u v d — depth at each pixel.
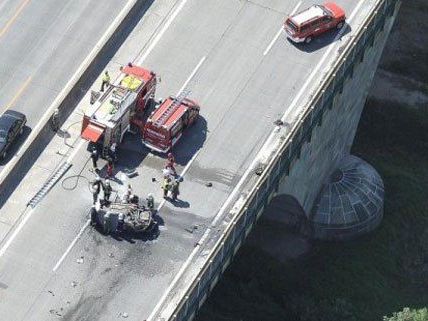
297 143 127.00
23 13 139.75
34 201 121.62
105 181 119.50
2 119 126.38
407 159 164.75
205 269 113.56
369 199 149.12
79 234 118.69
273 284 142.62
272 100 130.88
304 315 138.75
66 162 125.25
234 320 137.50
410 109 171.00
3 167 125.06
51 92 132.75
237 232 119.44
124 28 137.50
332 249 148.00
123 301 113.88
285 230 148.00
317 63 134.12
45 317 112.56
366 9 139.00
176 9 139.50
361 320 141.12
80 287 114.75
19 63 135.00
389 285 146.88
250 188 123.38
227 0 140.25
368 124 167.75
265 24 138.00
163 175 123.12
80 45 137.12
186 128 127.12
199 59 134.50
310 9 135.00
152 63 134.00
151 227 118.38
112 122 121.38
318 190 146.75
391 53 177.12
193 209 121.00
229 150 126.38
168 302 114.06
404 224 153.62
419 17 181.00
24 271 115.81
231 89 131.75
